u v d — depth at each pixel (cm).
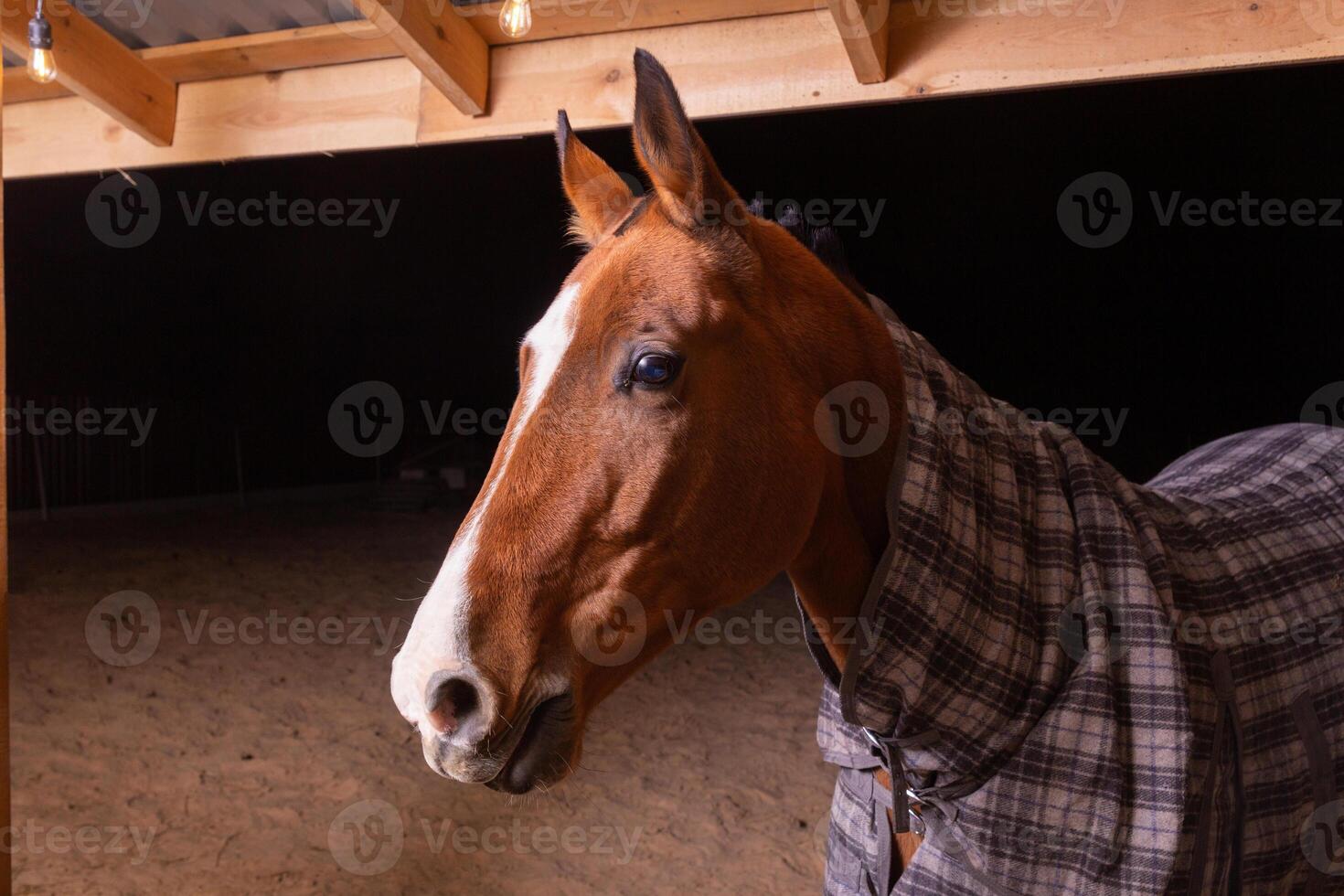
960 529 100
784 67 226
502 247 932
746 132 626
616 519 93
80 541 795
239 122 284
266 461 1112
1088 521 108
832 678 113
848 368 104
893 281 792
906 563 98
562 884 269
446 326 1054
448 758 87
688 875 274
